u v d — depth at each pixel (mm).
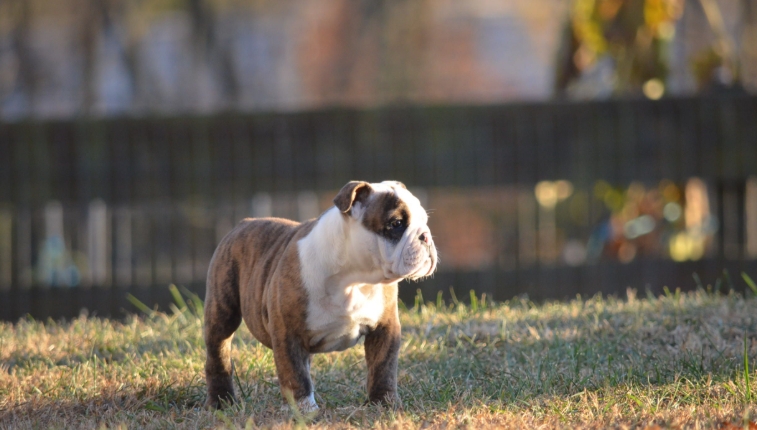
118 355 9359
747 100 13289
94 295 13328
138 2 33812
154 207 13586
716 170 13305
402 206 6773
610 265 13289
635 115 13328
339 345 7176
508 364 8438
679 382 7461
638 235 16328
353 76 39031
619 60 16625
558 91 17531
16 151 13500
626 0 16562
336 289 6891
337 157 13445
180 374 8422
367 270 6836
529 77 43906
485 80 43125
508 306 11320
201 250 20172
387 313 7152
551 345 9008
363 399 7586
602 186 16188
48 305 13305
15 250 13500
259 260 7438
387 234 6723
